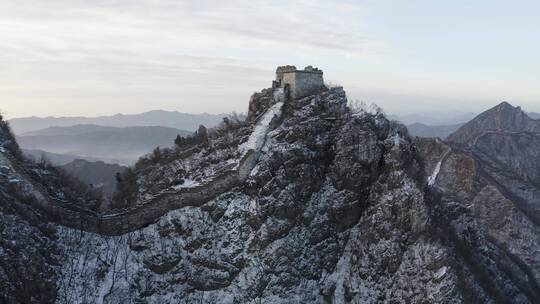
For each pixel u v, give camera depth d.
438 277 76.31
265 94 104.12
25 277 70.06
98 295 75.88
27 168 89.69
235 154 94.25
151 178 100.44
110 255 81.75
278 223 84.88
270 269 81.62
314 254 86.38
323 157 93.44
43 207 81.88
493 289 87.00
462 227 97.38
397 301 78.25
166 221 85.81
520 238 154.50
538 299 103.50
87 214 85.19
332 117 97.81
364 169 92.00
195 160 98.88
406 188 85.81
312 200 89.62
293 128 93.38
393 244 82.81
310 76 102.25
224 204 87.31
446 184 178.62
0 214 73.31
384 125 98.25
